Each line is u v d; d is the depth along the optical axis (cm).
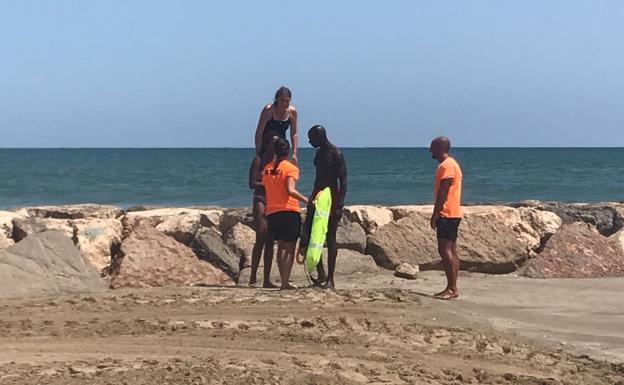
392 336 759
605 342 789
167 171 6631
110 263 1198
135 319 800
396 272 1143
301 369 630
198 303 880
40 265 992
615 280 1117
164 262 1093
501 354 725
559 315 900
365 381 611
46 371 607
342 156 974
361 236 1228
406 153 13625
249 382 585
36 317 811
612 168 6881
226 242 1238
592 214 1435
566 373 677
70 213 1434
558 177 5447
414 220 1248
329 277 995
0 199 4006
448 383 628
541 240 1314
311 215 971
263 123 1027
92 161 9644
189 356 666
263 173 993
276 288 1005
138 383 577
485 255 1191
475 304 943
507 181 4953
